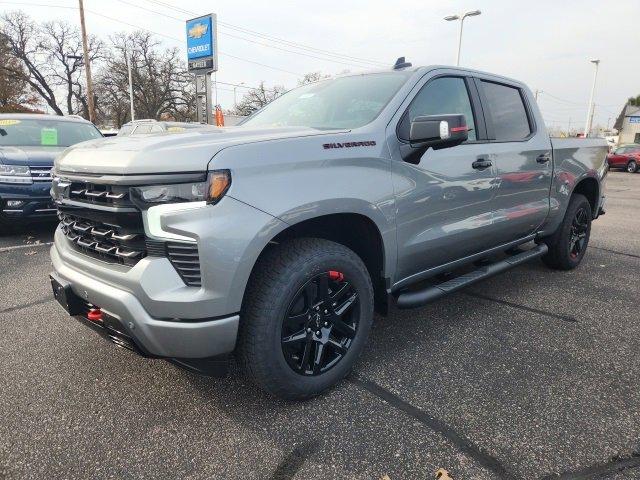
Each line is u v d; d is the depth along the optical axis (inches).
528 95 164.7
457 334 131.3
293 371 92.8
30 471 78.6
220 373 87.3
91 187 90.2
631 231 295.9
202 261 79.0
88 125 316.8
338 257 95.6
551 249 187.0
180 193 80.0
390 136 107.3
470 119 134.0
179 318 80.7
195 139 90.2
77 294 96.2
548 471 77.9
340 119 116.8
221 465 80.0
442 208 119.4
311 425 90.4
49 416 93.7
